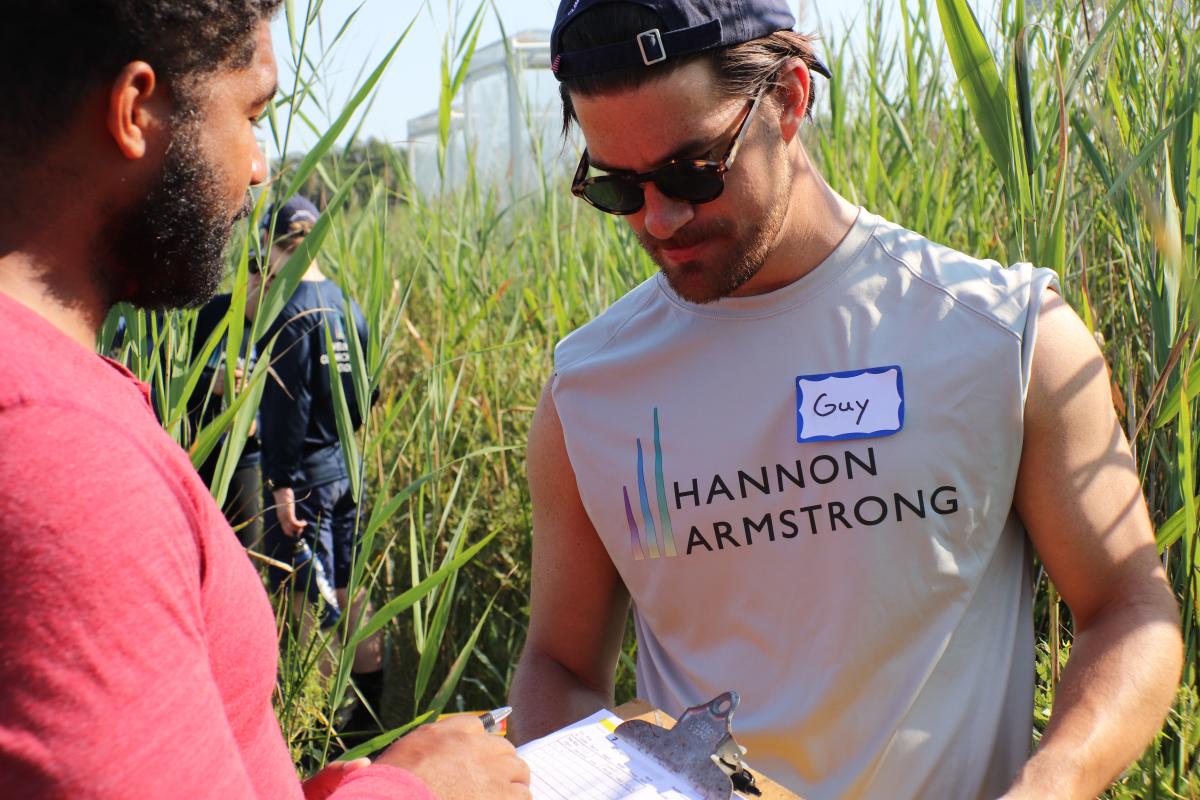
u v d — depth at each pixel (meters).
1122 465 1.26
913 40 2.70
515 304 4.13
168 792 0.62
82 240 0.77
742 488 1.32
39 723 0.59
